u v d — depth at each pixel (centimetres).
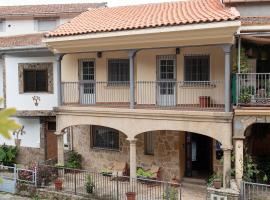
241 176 1285
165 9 1753
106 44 1511
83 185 1568
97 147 1852
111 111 1531
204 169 1694
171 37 1360
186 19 1338
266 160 1473
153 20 1468
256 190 1330
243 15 1594
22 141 2011
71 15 2309
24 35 2294
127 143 1744
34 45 1805
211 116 1312
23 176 1612
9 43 2038
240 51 1306
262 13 1588
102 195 1440
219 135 1310
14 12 2305
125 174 1703
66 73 1800
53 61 1852
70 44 1585
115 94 1722
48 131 1984
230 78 1332
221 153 1548
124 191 1482
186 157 1662
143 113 1452
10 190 1627
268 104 1276
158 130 1519
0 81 2027
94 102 1758
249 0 1562
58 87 1703
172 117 1397
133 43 1453
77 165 1842
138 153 1722
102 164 1828
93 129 1856
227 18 1219
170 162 1636
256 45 1373
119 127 1527
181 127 1383
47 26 2345
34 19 2331
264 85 1348
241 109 1273
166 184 1335
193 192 1488
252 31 1387
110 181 1625
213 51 1523
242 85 1295
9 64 1920
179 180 1612
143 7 1911
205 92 1544
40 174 1587
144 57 1627
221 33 1259
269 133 1541
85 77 1775
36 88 1900
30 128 1991
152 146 1695
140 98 1642
